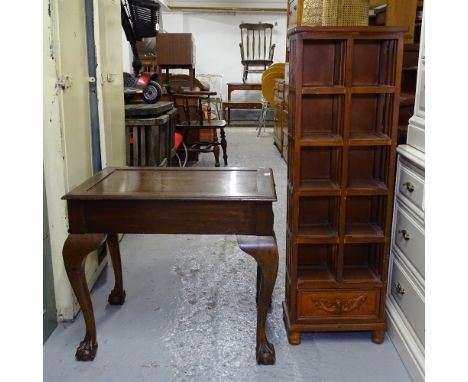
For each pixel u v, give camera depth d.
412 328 1.75
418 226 1.68
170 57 5.45
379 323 1.91
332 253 1.94
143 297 2.34
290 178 1.93
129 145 3.38
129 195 1.63
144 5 4.46
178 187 1.76
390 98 1.77
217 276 2.58
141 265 2.72
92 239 1.69
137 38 4.67
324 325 1.92
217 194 1.66
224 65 8.91
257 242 1.67
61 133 1.88
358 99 1.88
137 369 1.77
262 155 5.85
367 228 1.94
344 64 1.72
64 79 1.88
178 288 2.44
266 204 1.63
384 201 1.86
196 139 5.36
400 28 1.68
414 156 1.68
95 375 1.74
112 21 2.63
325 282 1.88
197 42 8.79
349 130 1.77
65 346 1.92
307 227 1.96
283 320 2.11
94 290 2.40
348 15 1.90
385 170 1.84
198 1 8.52
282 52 8.86
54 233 1.96
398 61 1.71
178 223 1.67
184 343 1.95
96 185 1.79
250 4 8.58
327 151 1.94
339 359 1.83
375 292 1.90
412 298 1.75
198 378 1.72
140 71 4.74
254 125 8.84
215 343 1.95
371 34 1.68
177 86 5.79
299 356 1.85
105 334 2.00
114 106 2.71
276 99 6.20
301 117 1.80
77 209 1.67
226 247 3.00
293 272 1.88
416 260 1.71
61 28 1.85
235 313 2.19
